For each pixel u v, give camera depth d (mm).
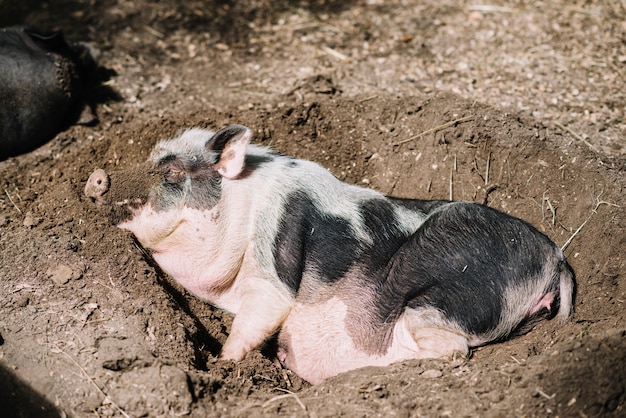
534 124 4172
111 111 4348
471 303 3645
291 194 3760
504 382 3465
